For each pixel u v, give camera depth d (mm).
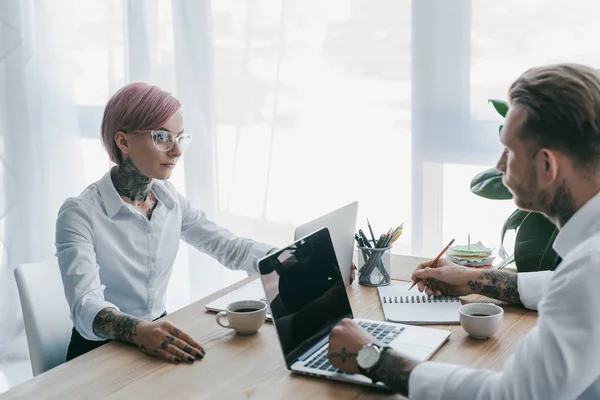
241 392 1355
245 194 3121
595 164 1149
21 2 3326
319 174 2998
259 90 3033
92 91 3379
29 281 1989
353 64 2871
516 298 1755
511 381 1147
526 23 2582
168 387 1389
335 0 2855
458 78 2701
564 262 1149
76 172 3430
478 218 2803
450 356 1482
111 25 3258
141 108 1942
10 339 3463
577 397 1190
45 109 3387
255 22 2994
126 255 2053
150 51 3166
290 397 1327
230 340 1630
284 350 1435
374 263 1979
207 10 3047
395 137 2859
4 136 3422
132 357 1543
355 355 1362
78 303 1751
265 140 3057
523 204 1244
